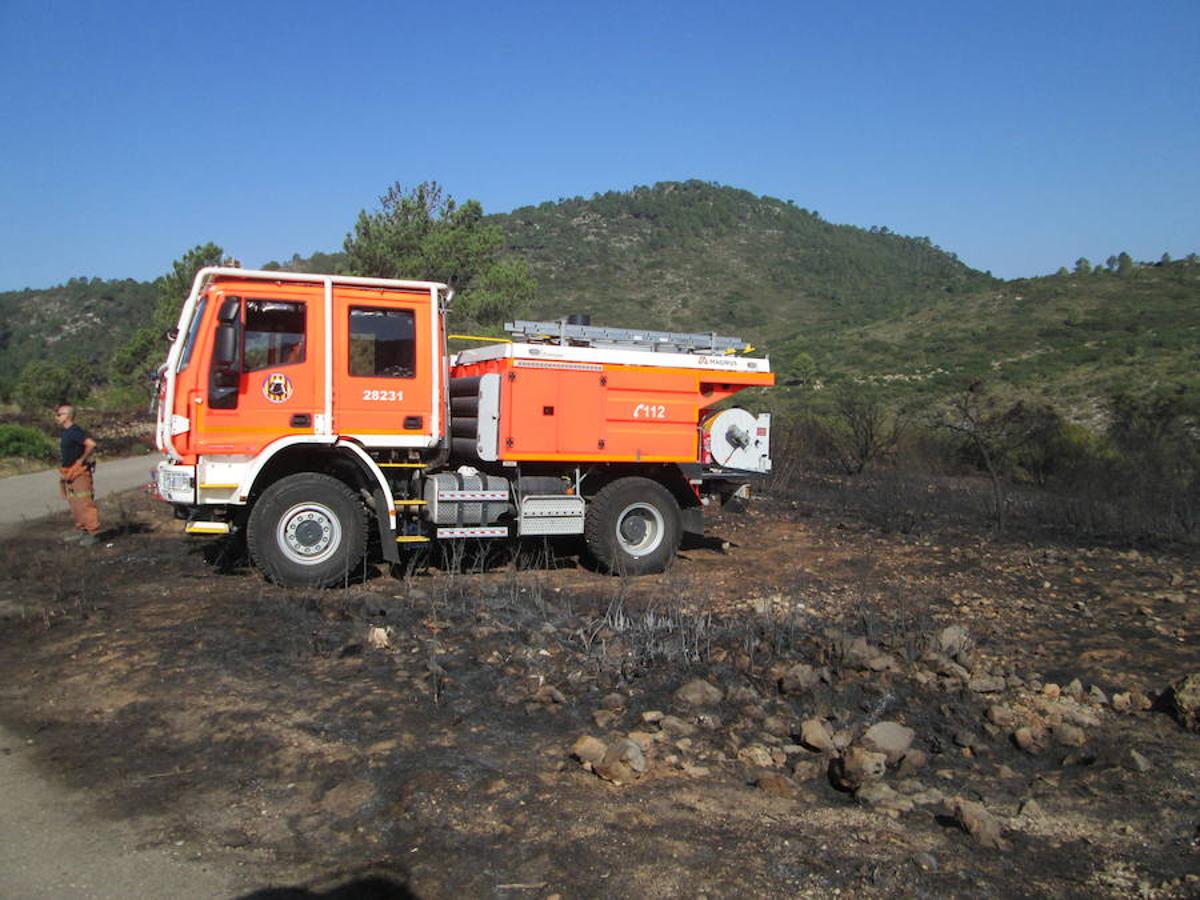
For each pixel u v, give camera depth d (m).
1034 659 7.03
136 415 36.09
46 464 22.56
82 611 7.66
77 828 4.25
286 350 8.79
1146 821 4.58
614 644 6.69
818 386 51.62
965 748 5.40
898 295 143.38
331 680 6.05
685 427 10.31
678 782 4.78
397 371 9.18
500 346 9.59
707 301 135.12
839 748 5.24
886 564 10.55
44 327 118.50
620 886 3.78
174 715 5.52
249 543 8.64
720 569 10.26
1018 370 46.38
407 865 3.92
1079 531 13.15
